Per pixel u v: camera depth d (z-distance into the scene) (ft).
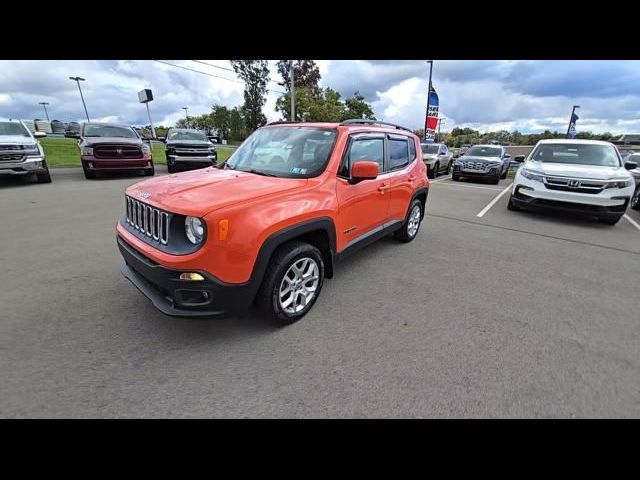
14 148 30.04
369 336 9.14
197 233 7.55
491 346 8.85
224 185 9.07
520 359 8.35
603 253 16.75
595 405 6.96
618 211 20.90
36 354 7.89
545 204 22.72
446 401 6.98
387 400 6.97
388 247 16.92
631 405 6.98
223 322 9.53
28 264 13.07
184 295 7.69
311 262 9.87
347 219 11.18
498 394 7.19
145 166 38.29
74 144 85.10
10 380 7.07
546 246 17.69
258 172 10.94
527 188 23.44
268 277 8.70
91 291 10.98
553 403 6.98
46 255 14.05
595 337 9.40
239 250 7.70
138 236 8.70
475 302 11.27
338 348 8.57
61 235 16.75
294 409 6.69
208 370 7.61
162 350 8.23
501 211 26.68
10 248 14.82
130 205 9.39
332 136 11.17
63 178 37.09
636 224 23.40
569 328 9.82
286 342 8.74
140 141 38.86
